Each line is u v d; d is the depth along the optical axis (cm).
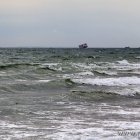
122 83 8612
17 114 4566
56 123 4050
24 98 5959
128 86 8144
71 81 8419
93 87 7900
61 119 4300
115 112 4859
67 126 3884
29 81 8525
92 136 3381
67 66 13512
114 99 6228
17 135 3431
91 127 3831
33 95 6384
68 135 3438
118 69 13150
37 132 3572
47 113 4697
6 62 14775
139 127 3834
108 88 7731
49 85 7794
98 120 4250
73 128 3775
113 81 8650
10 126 3838
